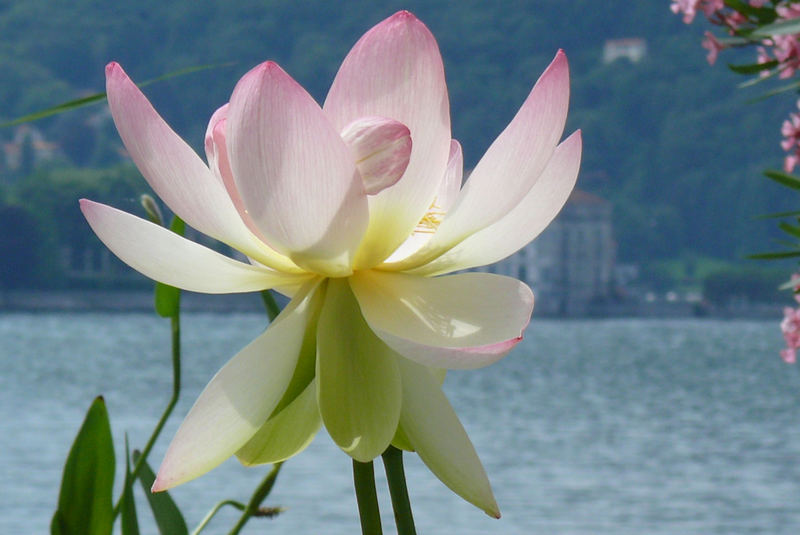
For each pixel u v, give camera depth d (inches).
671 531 653.3
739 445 1057.5
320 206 19.6
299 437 22.8
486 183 20.6
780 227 57.6
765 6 56.4
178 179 20.7
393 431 20.0
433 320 20.4
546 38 3383.4
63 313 2438.5
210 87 3309.5
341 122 20.3
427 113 20.3
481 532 633.0
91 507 32.7
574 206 2822.3
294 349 20.8
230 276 21.7
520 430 1143.6
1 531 633.6
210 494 762.8
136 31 3484.3
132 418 1119.0
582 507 730.2
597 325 2760.8
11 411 1218.0
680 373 1755.7
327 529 652.7
